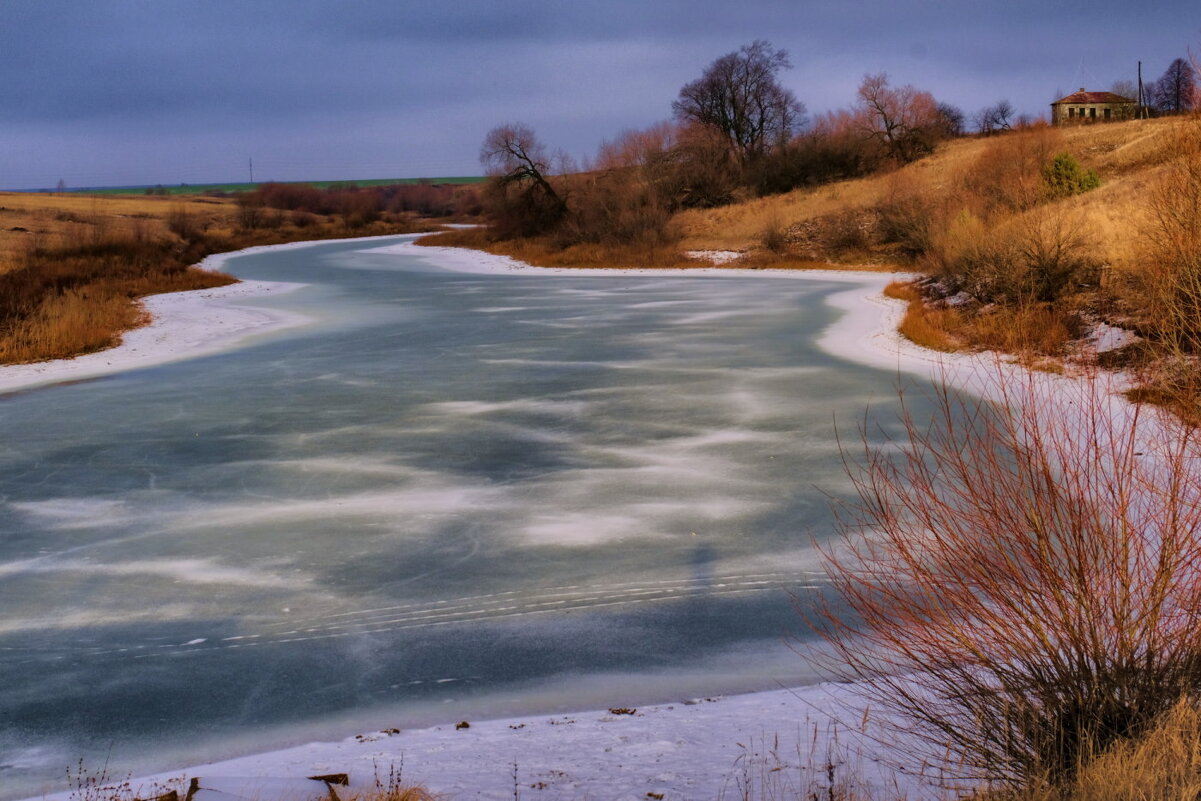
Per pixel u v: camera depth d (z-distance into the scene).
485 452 15.59
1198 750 3.91
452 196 167.62
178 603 9.77
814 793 4.65
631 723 6.55
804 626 8.53
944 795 4.43
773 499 12.55
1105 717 4.42
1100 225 27.22
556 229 76.56
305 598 9.80
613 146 82.94
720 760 5.40
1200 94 10.30
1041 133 57.84
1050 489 4.79
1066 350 20.28
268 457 15.73
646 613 9.07
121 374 25.09
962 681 5.11
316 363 25.64
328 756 6.29
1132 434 5.54
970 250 30.86
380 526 12.02
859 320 31.61
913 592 7.80
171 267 56.72
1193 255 6.73
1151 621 4.49
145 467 15.41
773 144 90.94
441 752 6.14
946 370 21.19
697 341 27.58
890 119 79.06
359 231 115.25
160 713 7.47
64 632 9.12
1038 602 4.71
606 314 35.31
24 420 19.55
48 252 59.09
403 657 8.34
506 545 11.16
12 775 6.56
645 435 16.39
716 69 97.06
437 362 25.02
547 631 8.76
